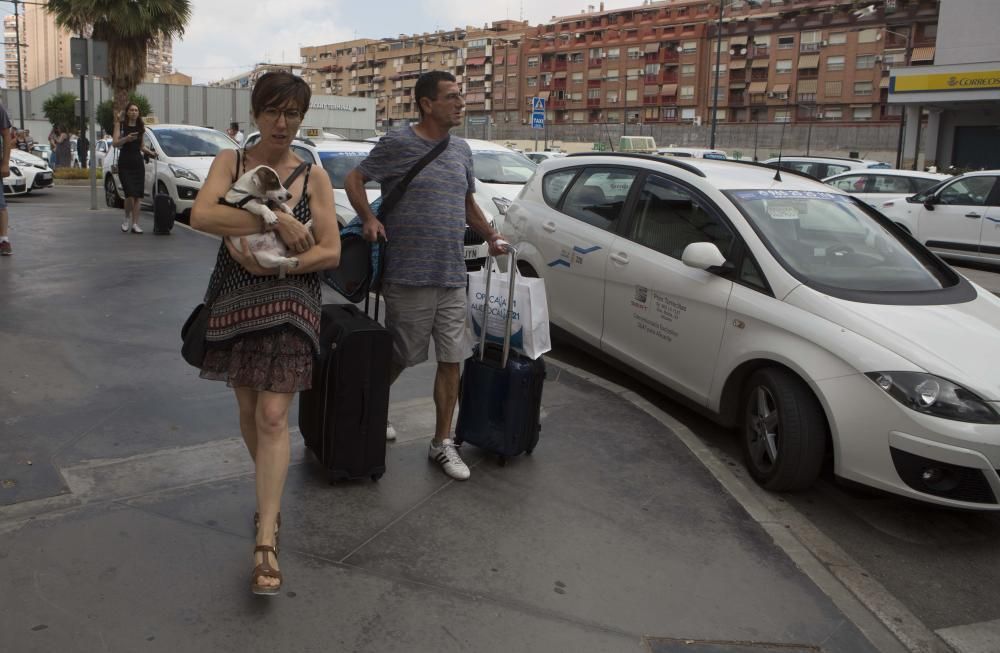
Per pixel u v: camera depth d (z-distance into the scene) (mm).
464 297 3930
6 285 7297
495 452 4137
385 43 143500
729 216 4910
